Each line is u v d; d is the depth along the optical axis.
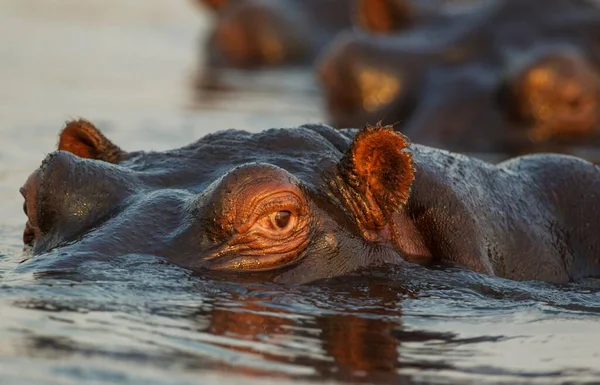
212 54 94.31
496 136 61.91
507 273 32.31
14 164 47.91
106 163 29.64
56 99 68.62
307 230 28.36
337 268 28.42
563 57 62.19
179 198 28.62
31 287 25.31
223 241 27.61
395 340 24.53
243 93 76.75
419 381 22.16
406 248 30.52
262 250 27.73
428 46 69.00
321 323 25.02
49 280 25.73
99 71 83.06
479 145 61.16
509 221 33.06
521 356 24.19
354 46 68.12
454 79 65.31
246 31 93.50
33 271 26.23
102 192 28.84
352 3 98.44
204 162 30.22
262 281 27.19
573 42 67.44
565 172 36.12
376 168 29.67
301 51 94.62
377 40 69.25
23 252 30.47
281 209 27.69
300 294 26.81
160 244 27.55
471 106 63.50
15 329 22.88
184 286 26.17
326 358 22.88
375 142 29.31
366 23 76.44
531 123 62.12
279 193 27.62
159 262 27.09
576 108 61.62
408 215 31.06
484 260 31.03
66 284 25.55
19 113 62.50
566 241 34.78
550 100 61.41
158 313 24.52
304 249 28.30
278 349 23.12
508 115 62.88
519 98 61.97
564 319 27.31
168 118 62.81
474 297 28.36
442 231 30.81
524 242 33.12
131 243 27.42
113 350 22.14
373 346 23.94
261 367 21.98
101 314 24.12
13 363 21.06
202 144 30.97
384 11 75.81
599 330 26.52
